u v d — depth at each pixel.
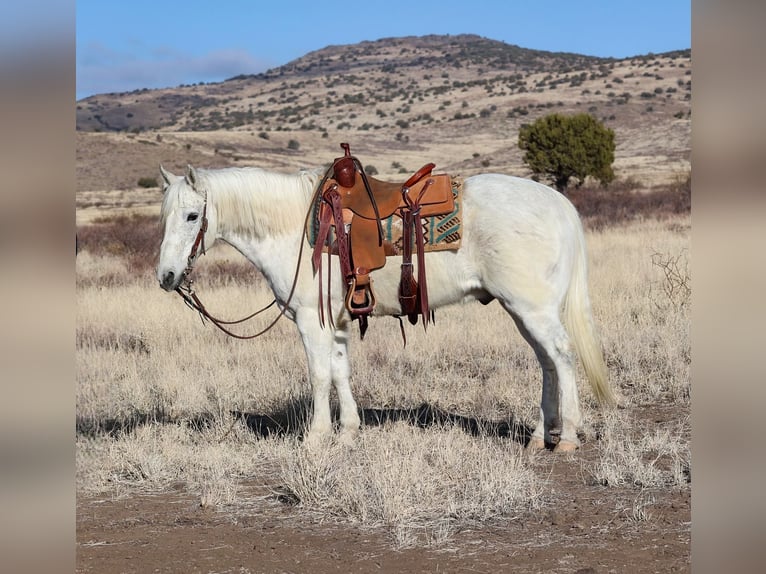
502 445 6.31
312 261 6.20
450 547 4.46
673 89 146.50
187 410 7.72
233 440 6.76
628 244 17.72
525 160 43.16
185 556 4.45
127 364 9.24
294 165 99.50
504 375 8.31
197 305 6.34
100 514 5.22
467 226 5.91
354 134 141.12
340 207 6.04
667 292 11.16
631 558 4.19
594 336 6.10
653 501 5.03
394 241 5.96
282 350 9.60
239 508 5.29
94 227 27.47
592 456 5.96
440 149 123.25
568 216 6.06
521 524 4.76
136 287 14.42
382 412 7.52
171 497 5.58
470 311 11.45
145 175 81.44
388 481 5.17
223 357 9.34
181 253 6.10
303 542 4.64
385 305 6.21
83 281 15.82
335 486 5.34
